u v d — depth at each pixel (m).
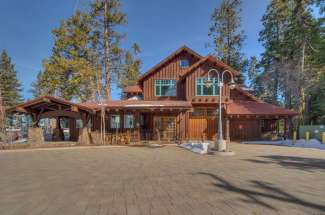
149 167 9.55
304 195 5.68
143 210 4.73
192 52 24.55
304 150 15.62
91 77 30.91
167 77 24.86
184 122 23.25
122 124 23.44
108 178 7.63
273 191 6.02
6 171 9.02
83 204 5.14
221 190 6.14
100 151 15.65
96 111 21.78
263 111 22.55
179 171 8.67
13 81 52.84
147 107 20.88
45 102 19.05
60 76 32.59
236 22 36.31
